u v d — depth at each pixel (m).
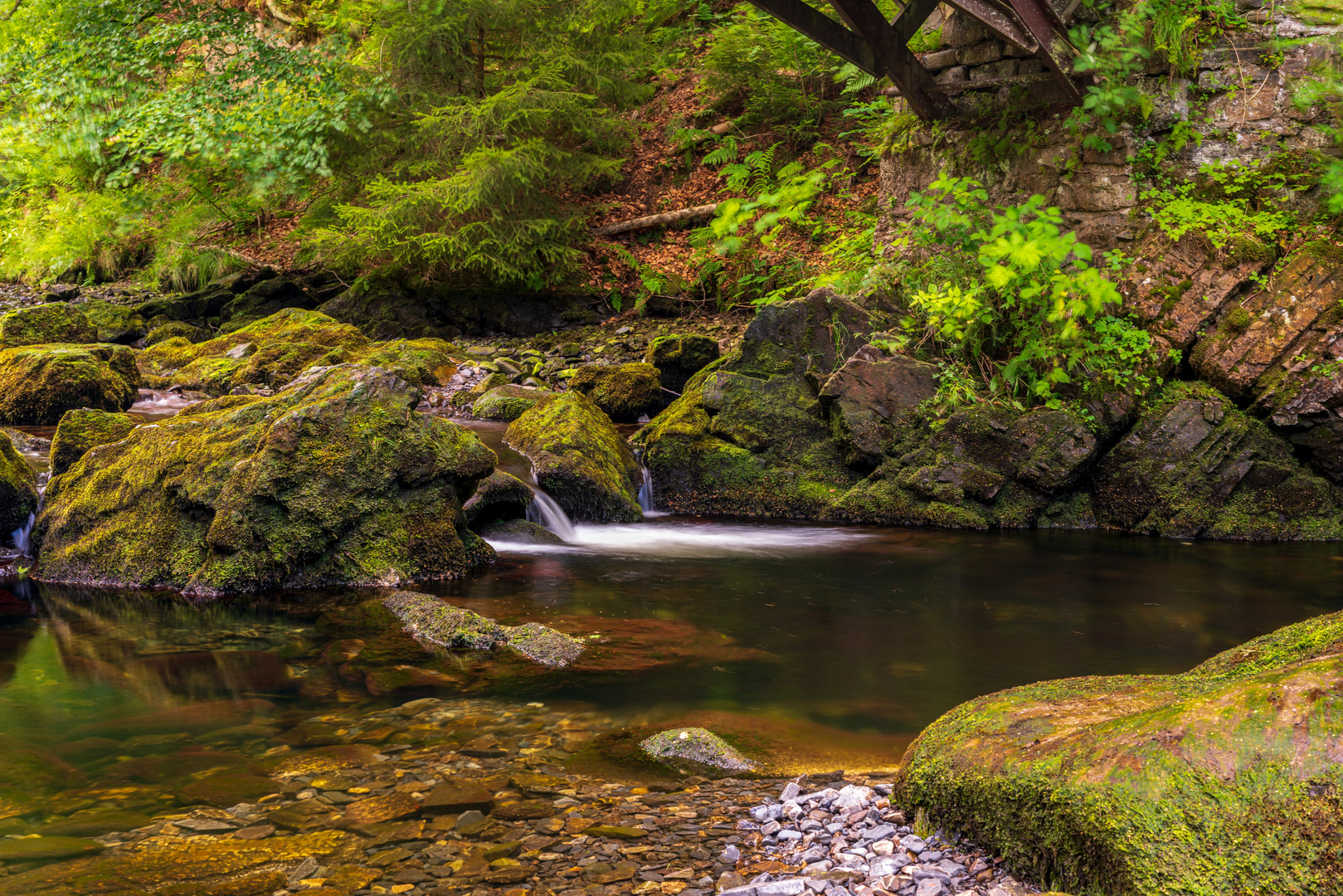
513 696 3.95
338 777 3.09
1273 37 8.22
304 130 13.91
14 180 19.56
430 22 15.20
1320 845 1.88
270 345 12.27
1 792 2.97
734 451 8.61
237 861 2.52
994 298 8.27
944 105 9.45
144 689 3.98
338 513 5.81
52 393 9.20
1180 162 8.48
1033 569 6.47
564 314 16.39
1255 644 2.89
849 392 8.32
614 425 9.72
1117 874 2.01
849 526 8.01
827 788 2.94
